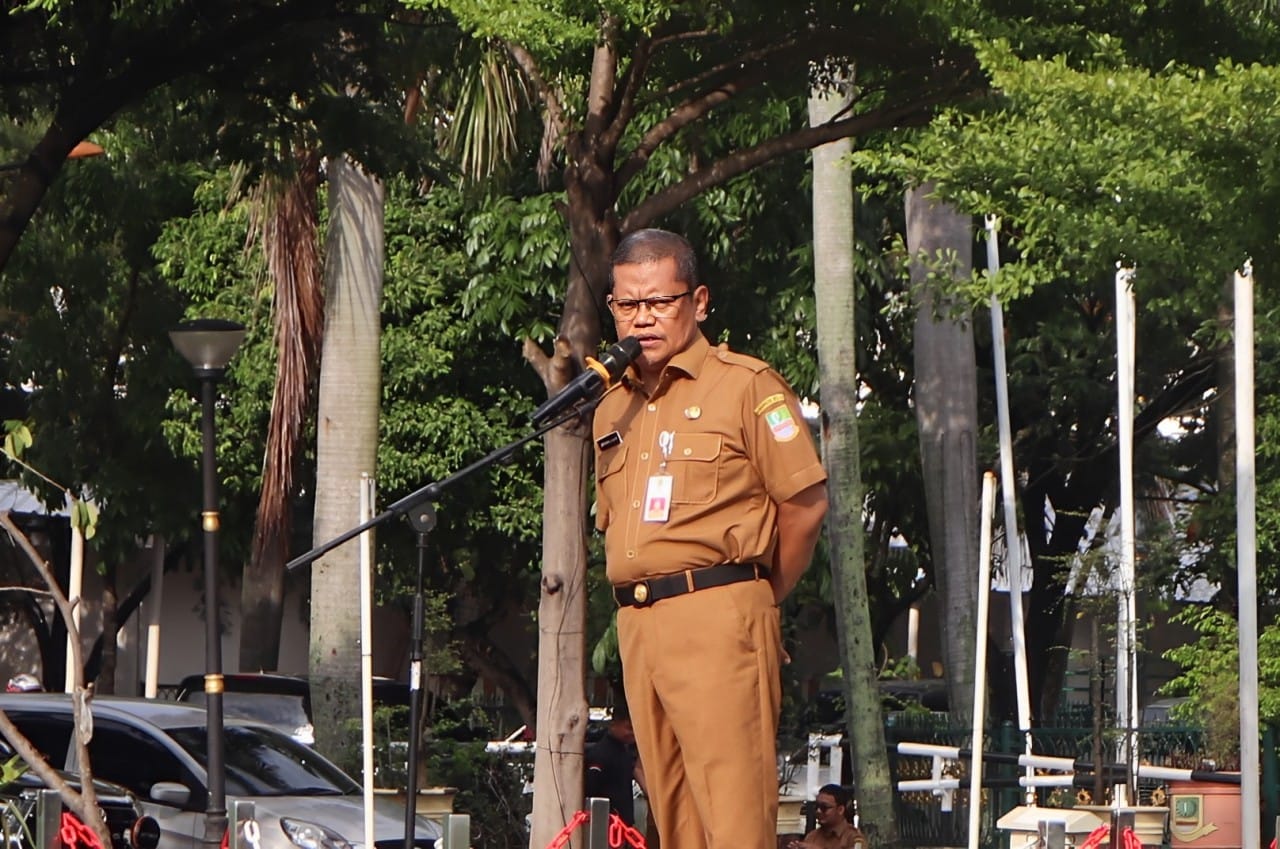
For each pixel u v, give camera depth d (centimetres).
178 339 3722
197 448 7356
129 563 10469
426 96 4966
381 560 7431
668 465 1484
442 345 7069
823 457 5178
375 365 5512
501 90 4394
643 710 1501
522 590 8494
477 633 8494
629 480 1508
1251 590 3931
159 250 7319
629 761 3741
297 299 6000
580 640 3234
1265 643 4866
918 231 5778
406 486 7188
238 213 7262
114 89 3841
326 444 5481
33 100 4381
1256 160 2766
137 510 7775
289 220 5934
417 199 7162
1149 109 2733
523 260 6719
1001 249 7181
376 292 5509
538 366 3206
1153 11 3039
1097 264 3078
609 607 6788
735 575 1473
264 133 4219
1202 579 6975
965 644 5725
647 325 1498
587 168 3219
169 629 10838
